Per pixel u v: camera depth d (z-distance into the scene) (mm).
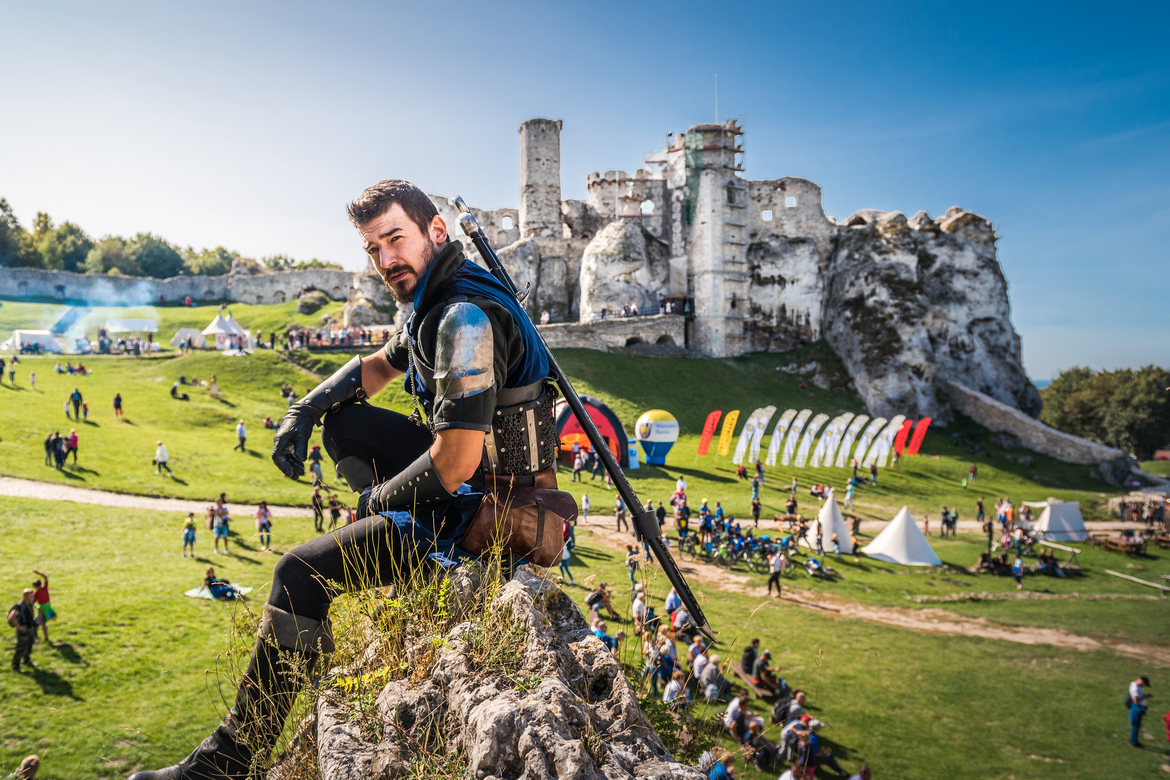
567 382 2035
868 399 64875
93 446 32844
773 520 35812
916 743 15047
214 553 21219
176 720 11602
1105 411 82625
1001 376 70000
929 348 66188
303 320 77438
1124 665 21047
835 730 15289
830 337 71875
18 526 21703
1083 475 54969
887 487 47281
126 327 64812
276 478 32656
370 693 1663
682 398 60344
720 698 12266
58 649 13812
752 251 73812
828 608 23797
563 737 1342
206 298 90250
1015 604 26359
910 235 71875
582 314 70125
